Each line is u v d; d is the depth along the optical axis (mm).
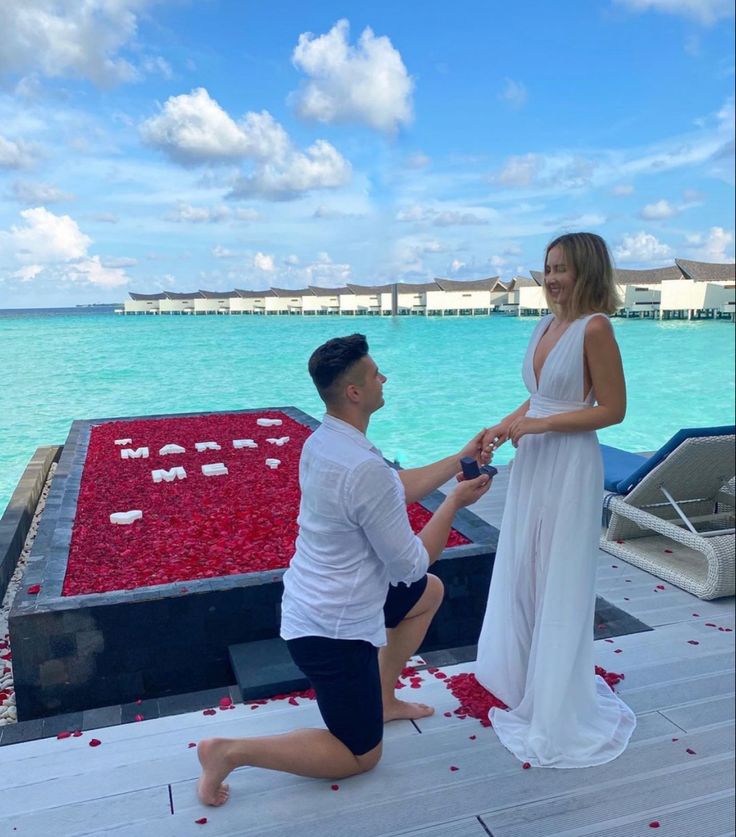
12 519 5582
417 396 15695
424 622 2668
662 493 4684
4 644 4059
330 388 2127
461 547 3771
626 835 2180
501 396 15562
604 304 2496
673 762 2525
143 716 2865
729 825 2223
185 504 5129
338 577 2133
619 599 4023
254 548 4066
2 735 2732
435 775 2455
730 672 3160
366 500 2045
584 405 2533
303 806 2307
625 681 3090
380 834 2189
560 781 2428
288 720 2822
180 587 3297
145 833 2203
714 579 3910
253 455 6957
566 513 2504
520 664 2793
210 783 2268
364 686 2236
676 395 15969
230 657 3248
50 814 2293
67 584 3463
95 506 5062
